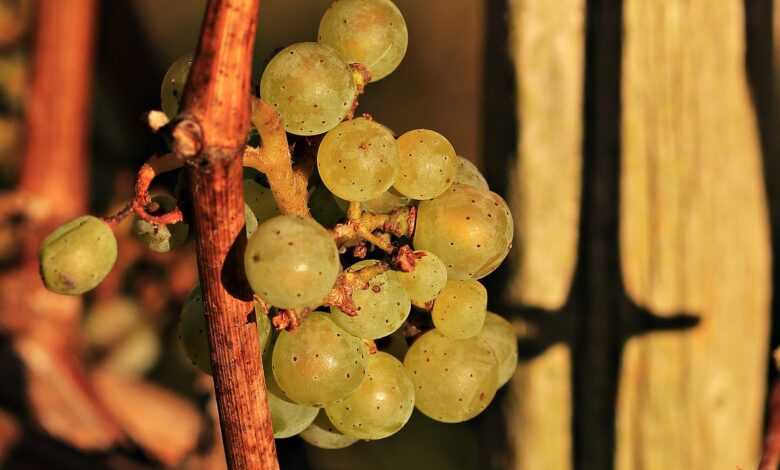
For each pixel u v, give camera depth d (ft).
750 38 1.96
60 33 2.78
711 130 1.94
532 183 1.97
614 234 1.96
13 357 2.61
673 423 1.96
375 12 1.64
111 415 2.62
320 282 1.51
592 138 1.96
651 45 1.93
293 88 1.57
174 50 3.71
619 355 1.97
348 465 2.82
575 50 1.95
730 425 1.97
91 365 2.78
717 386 1.96
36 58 2.79
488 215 1.65
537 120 1.97
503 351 1.73
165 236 1.64
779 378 1.65
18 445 2.53
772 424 1.64
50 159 2.78
